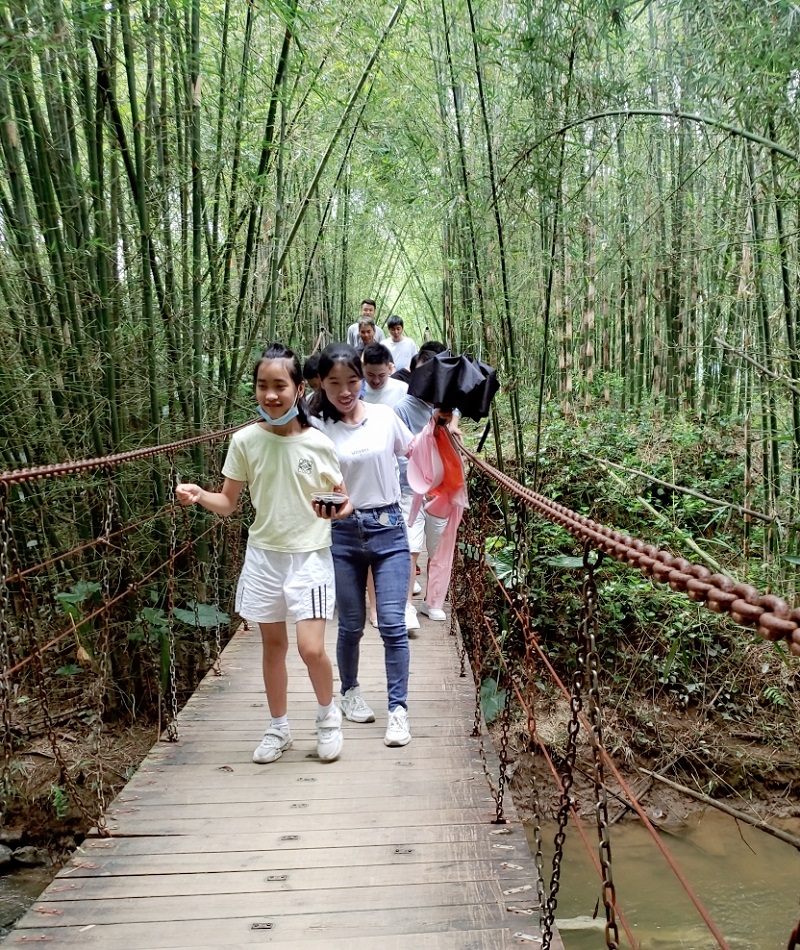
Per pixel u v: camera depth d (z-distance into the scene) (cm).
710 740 409
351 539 263
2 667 175
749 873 337
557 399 686
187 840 208
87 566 365
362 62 495
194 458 403
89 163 334
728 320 516
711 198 509
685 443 540
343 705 291
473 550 337
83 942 168
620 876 336
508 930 173
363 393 382
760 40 303
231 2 404
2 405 339
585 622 129
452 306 624
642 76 448
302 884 189
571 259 596
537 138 403
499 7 480
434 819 219
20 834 337
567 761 148
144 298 361
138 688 393
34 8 261
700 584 87
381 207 938
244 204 427
